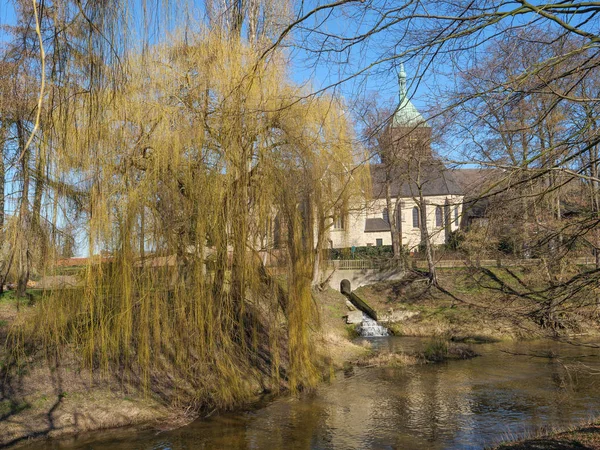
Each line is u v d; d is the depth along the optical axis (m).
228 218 13.13
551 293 6.68
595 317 7.14
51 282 13.04
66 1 6.23
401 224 47.47
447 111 5.47
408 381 16.75
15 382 12.71
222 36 12.84
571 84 6.11
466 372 17.92
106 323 12.55
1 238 14.70
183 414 12.82
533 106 6.15
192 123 12.94
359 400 14.37
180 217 13.02
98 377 13.52
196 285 12.94
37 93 10.82
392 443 10.91
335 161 13.43
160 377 13.79
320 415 12.97
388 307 30.28
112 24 6.75
